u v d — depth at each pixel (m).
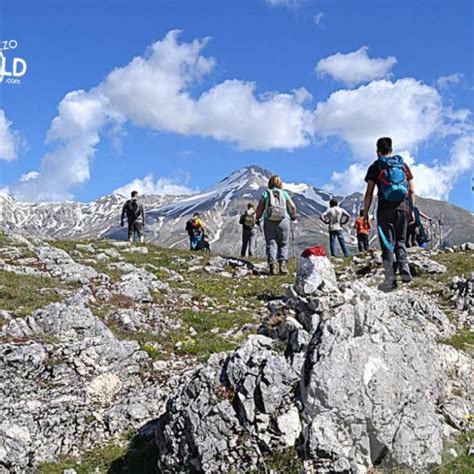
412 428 12.39
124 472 13.65
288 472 11.80
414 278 24.22
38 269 24.34
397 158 15.15
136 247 33.81
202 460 12.42
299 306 14.57
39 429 14.72
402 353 13.18
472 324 19.05
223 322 20.86
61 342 17.62
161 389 16.25
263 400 12.57
